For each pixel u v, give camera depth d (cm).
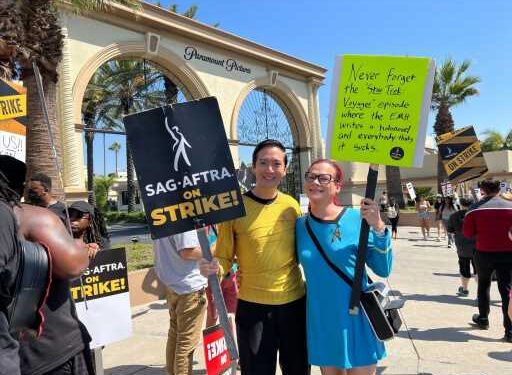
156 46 1456
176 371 357
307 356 276
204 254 252
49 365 214
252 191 284
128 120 248
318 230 266
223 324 251
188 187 250
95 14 1299
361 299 256
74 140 1215
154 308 691
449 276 895
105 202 4066
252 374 263
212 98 257
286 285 271
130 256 967
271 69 1909
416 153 259
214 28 1645
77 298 320
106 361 462
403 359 445
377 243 254
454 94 2602
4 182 181
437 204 1641
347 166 2502
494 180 523
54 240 193
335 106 274
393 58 267
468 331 534
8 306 172
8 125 452
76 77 1252
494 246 501
